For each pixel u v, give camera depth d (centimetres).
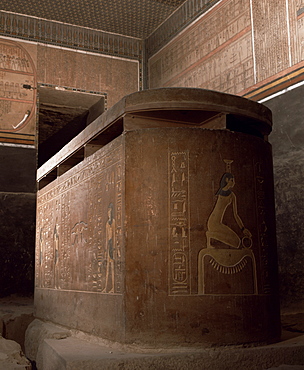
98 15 1035
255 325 348
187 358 318
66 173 521
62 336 426
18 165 962
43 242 598
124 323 339
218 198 352
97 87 1079
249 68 777
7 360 379
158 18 1052
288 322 504
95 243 412
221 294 341
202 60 914
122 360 309
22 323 647
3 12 1006
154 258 342
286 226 668
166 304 335
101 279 391
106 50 1100
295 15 689
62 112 1166
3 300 906
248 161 369
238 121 389
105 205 396
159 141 356
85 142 459
